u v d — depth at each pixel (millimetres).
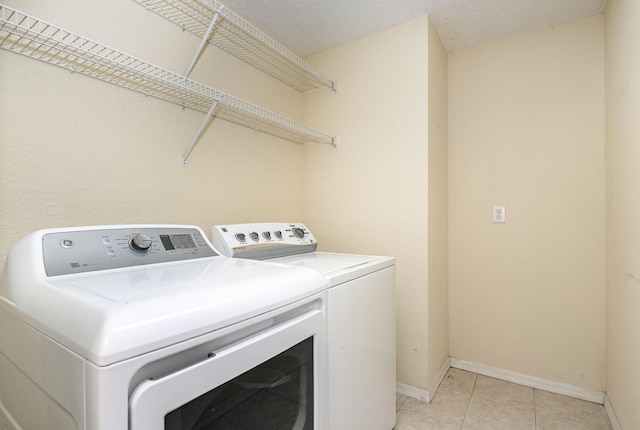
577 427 1576
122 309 539
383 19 1887
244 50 1822
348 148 2123
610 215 1678
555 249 1931
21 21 1004
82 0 1159
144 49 1350
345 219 2129
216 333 635
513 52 2062
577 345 1866
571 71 1898
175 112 1484
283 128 1967
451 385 1985
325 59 2223
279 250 1517
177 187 1492
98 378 479
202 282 751
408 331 1874
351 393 1166
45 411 619
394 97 1951
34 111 1054
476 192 2168
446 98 2240
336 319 1073
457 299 2227
